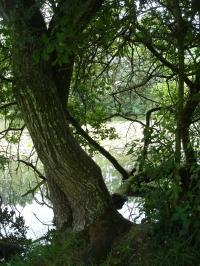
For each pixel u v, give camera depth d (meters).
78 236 6.38
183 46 6.22
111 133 10.21
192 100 6.33
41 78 6.00
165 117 6.33
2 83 7.83
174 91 7.96
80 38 5.79
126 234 6.15
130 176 8.88
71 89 8.80
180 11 5.91
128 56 7.91
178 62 6.64
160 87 8.88
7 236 7.79
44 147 6.26
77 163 6.33
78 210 6.57
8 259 7.07
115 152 11.71
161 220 5.74
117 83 8.93
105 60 8.46
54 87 6.12
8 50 6.31
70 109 9.27
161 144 6.00
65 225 7.05
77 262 6.00
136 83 8.76
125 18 6.17
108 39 6.59
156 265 5.52
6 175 11.75
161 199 5.74
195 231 5.45
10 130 9.70
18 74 5.99
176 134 6.02
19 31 5.63
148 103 9.34
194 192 5.59
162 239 5.74
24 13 5.51
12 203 10.39
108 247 6.05
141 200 6.27
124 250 5.85
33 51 5.79
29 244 7.02
